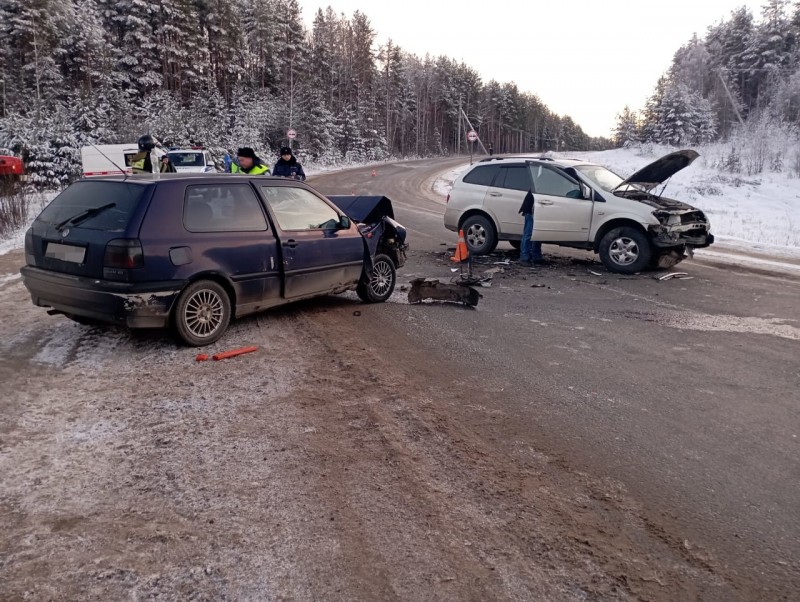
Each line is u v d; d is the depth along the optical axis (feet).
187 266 17.17
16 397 14.11
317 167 180.55
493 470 11.32
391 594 7.92
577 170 34.96
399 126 306.76
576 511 10.03
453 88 346.13
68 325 20.42
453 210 39.11
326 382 15.64
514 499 10.34
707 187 107.65
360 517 9.66
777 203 97.09
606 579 8.36
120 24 167.43
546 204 34.71
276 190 20.83
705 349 19.45
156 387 14.99
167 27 168.45
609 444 12.55
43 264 17.80
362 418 13.47
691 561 8.82
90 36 148.56
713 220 74.33
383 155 249.34
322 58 242.37
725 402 14.99
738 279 31.89
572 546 9.08
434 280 28.32
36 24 133.49
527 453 12.04
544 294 27.71
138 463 11.21
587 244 34.06
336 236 22.53
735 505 10.35
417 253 38.70
